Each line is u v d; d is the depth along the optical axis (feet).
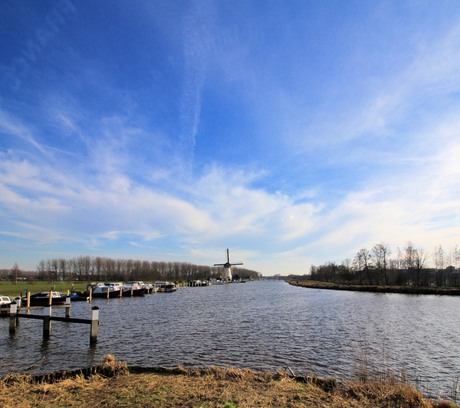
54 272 422.41
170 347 68.80
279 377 39.86
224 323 101.35
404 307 142.72
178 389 34.47
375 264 314.14
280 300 188.85
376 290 253.03
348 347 68.33
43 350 66.74
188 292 290.56
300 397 32.12
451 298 188.14
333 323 99.81
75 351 65.87
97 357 61.31
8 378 39.88
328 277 471.62
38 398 32.50
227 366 55.01
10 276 393.09
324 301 176.86
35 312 125.49
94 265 445.37
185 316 118.83
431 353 63.77
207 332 85.61
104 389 35.04
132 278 447.42
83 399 31.96
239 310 137.69
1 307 117.08
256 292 284.00
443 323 99.19
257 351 65.10
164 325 97.60
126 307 152.25
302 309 139.44
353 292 250.57
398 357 60.85
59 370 53.11
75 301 183.73
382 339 76.33
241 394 32.73
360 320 105.60
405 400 31.45
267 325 96.84
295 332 85.20
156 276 507.71
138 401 31.07
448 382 48.14
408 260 295.48
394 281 318.45
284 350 65.87
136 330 89.04
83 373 42.11
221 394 32.63
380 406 30.35
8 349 67.67
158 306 157.07
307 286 370.94
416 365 55.98
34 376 41.60
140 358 60.44
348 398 32.65
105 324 99.76
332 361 58.08
